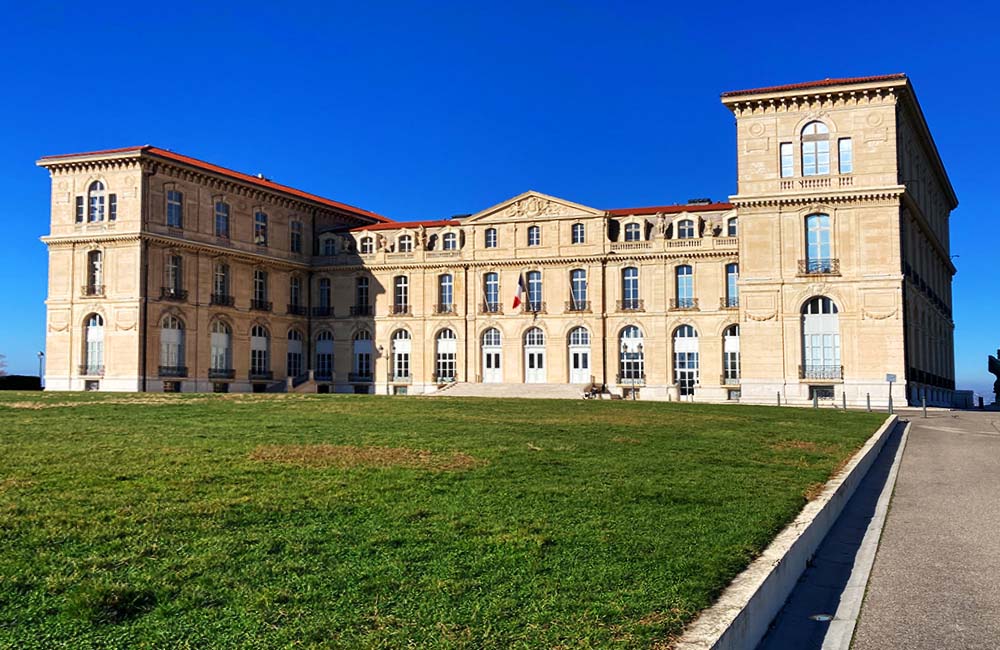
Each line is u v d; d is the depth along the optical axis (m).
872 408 51.78
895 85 52.19
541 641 7.32
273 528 11.09
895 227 52.66
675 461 18.48
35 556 9.54
